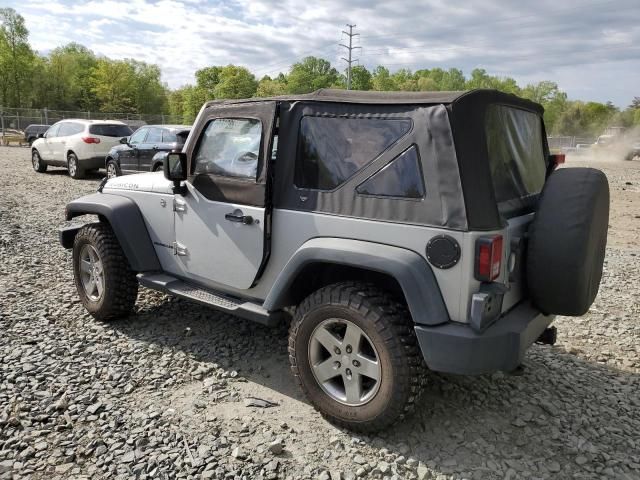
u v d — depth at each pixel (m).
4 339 4.26
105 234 4.54
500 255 2.77
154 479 2.71
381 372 2.94
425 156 2.82
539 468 2.88
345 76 90.19
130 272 4.55
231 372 3.82
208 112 3.86
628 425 3.33
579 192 2.89
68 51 94.69
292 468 2.83
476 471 2.84
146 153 13.15
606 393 3.74
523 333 2.79
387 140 2.98
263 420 3.27
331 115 3.19
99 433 3.07
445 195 2.75
